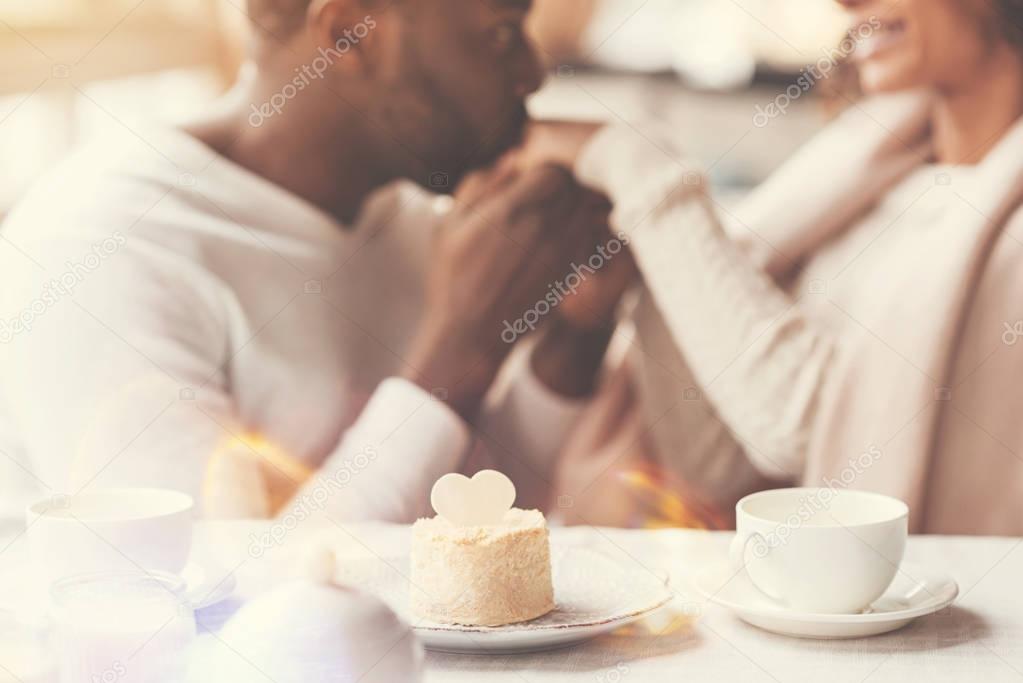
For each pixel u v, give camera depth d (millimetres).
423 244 3363
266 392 3219
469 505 1441
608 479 3361
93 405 2980
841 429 3277
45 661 1220
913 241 3234
